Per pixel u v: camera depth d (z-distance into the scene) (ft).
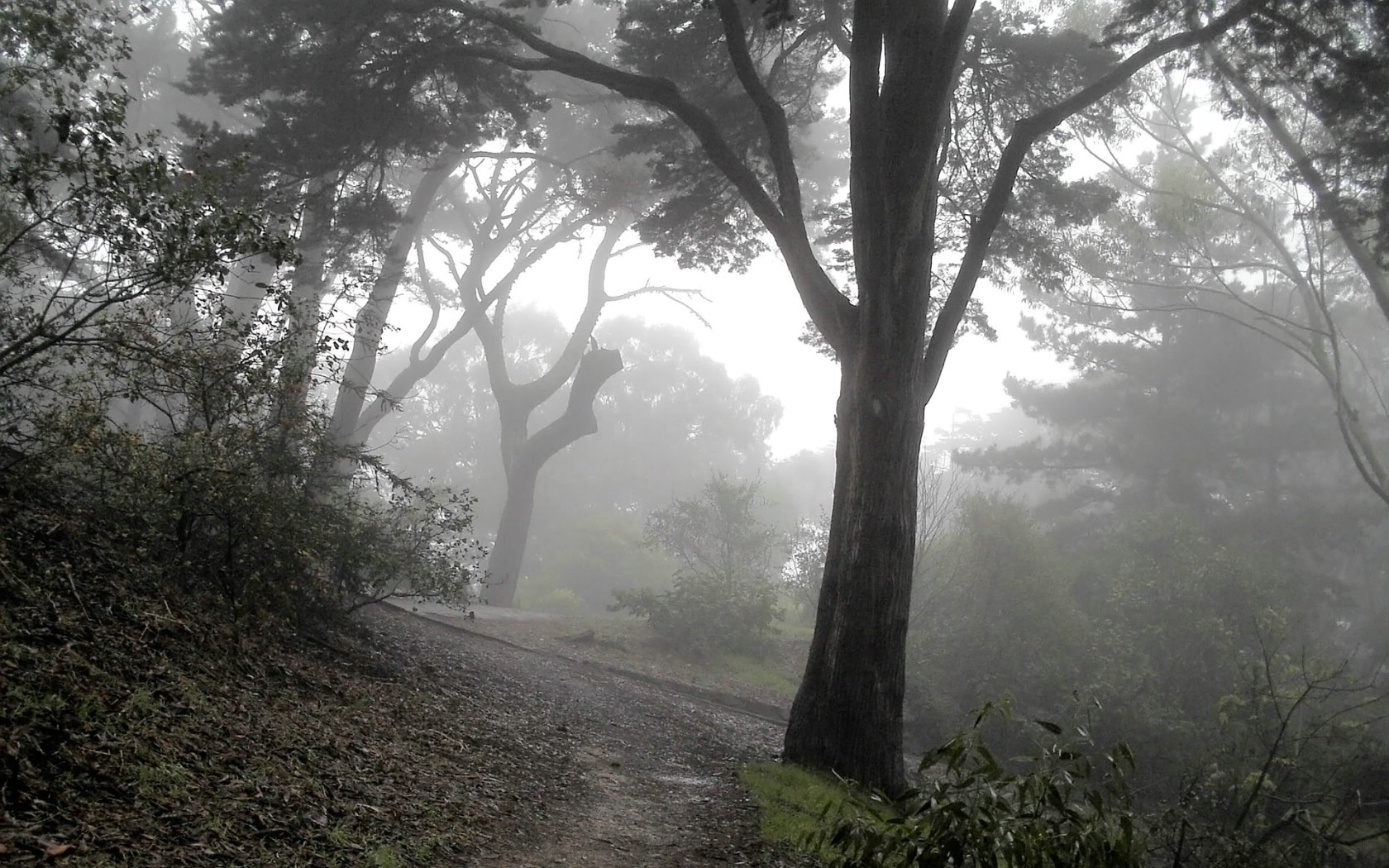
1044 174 54.49
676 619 75.61
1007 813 14.01
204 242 21.63
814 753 37.58
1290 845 31.07
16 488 23.44
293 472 31.83
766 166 57.16
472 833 20.25
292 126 51.88
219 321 27.14
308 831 16.71
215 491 26.99
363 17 48.80
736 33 44.04
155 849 13.85
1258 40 46.24
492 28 52.85
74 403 24.41
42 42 21.49
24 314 23.61
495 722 33.22
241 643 25.80
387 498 38.34
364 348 85.10
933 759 14.70
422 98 58.49
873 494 39.22
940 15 42.06
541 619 80.12
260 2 51.39
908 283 40.40
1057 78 52.70
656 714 47.03
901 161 40.57
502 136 66.85
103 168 21.06
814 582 84.94
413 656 39.81
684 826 25.98
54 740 15.31
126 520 26.61
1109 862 13.71
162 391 26.27
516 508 108.27
